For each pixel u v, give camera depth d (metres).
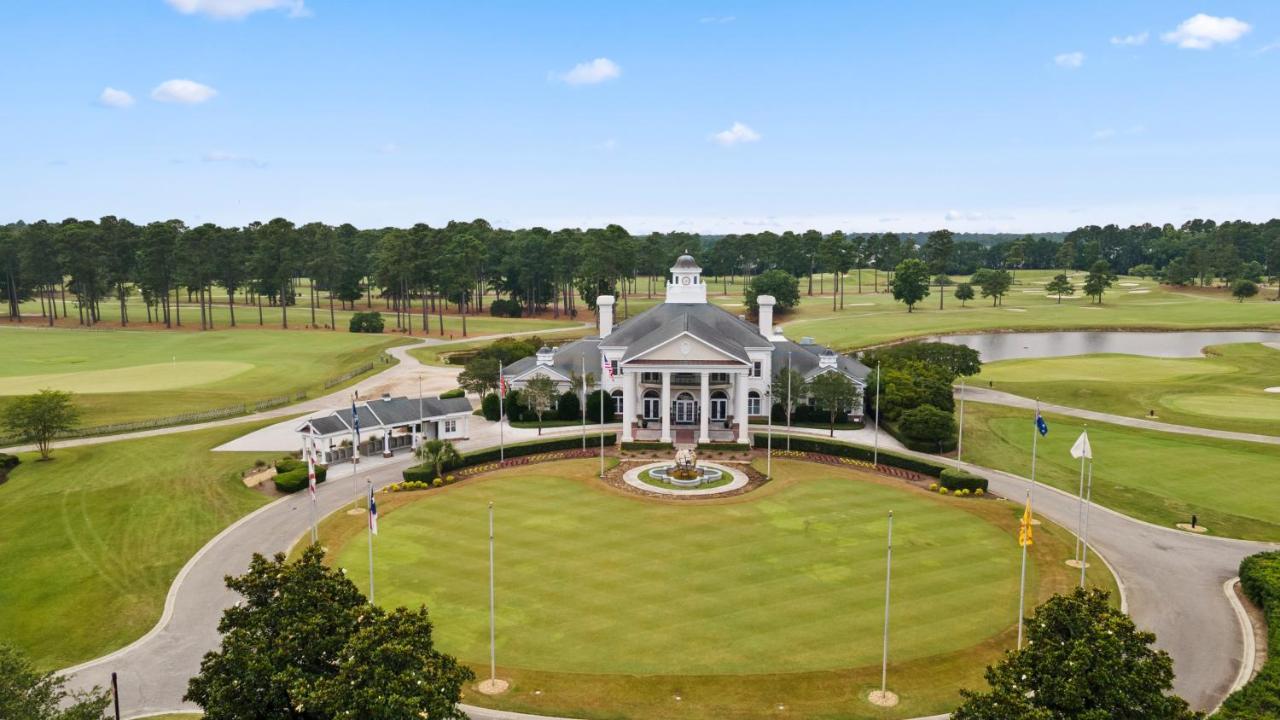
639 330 109.56
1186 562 59.25
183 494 74.94
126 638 49.62
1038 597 52.88
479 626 48.97
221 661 32.59
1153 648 46.88
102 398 114.56
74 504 72.00
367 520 68.75
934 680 43.06
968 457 87.75
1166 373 138.50
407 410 95.38
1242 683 43.06
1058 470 82.69
